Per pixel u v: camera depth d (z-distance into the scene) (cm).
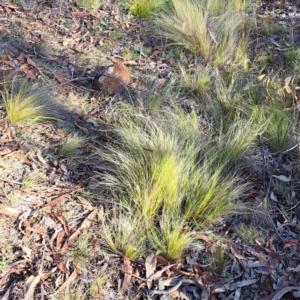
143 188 119
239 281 108
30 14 190
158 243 110
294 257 114
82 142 136
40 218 114
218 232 117
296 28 199
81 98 155
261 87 164
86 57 175
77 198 120
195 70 173
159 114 147
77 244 110
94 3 203
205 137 142
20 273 103
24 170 125
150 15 203
